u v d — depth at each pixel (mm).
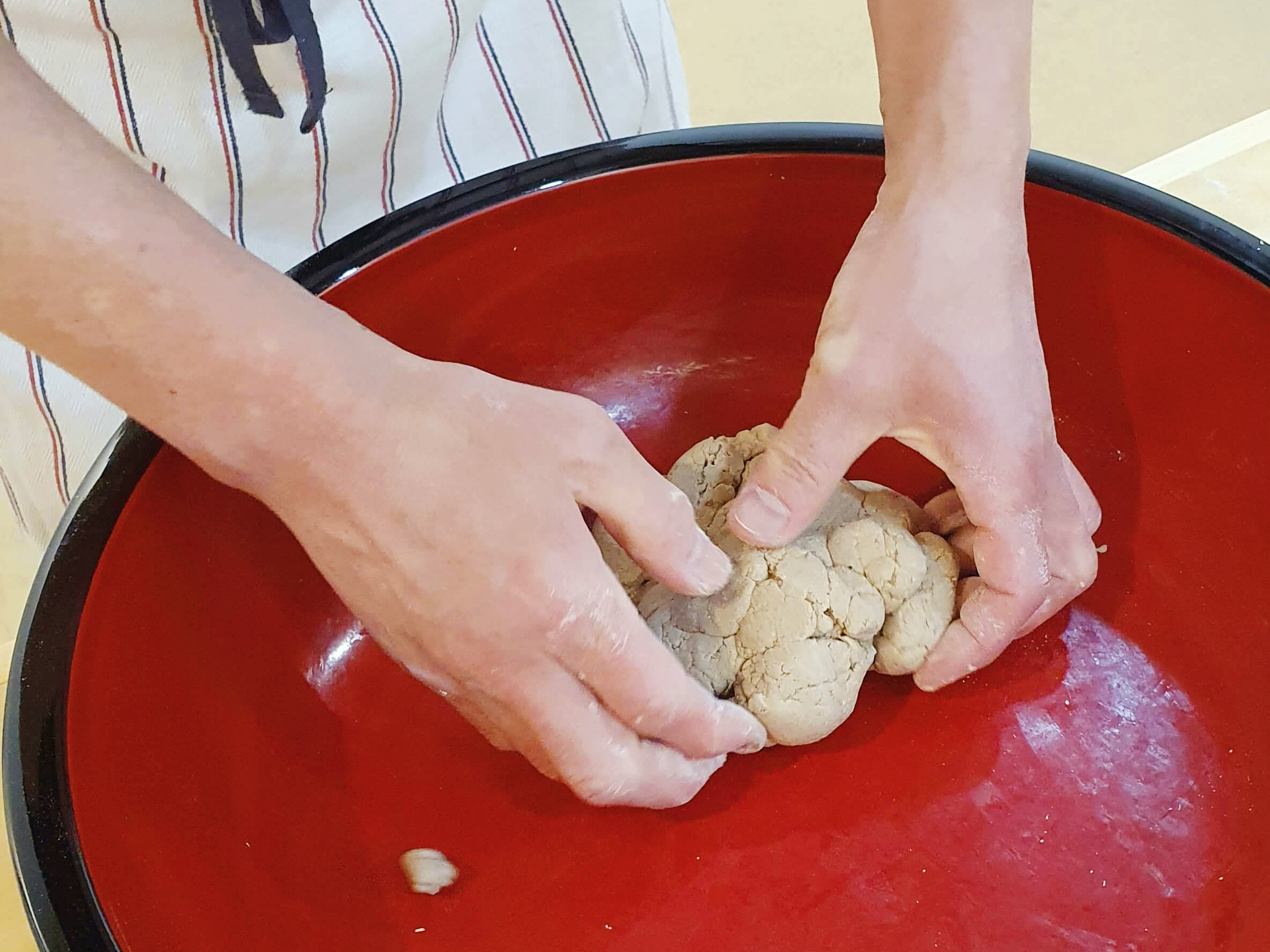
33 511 586
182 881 389
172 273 318
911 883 431
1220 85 1001
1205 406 470
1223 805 442
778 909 428
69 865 351
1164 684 472
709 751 415
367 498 343
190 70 478
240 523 453
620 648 372
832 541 463
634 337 544
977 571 470
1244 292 439
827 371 425
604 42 577
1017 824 442
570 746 384
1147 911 423
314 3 482
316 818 445
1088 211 456
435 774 460
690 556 400
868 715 472
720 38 1062
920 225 424
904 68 437
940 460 432
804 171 483
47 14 451
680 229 505
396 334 489
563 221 490
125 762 390
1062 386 506
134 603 408
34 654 378
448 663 369
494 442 358
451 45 530
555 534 360
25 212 302
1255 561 467
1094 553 456
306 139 513
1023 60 428
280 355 328
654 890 434
